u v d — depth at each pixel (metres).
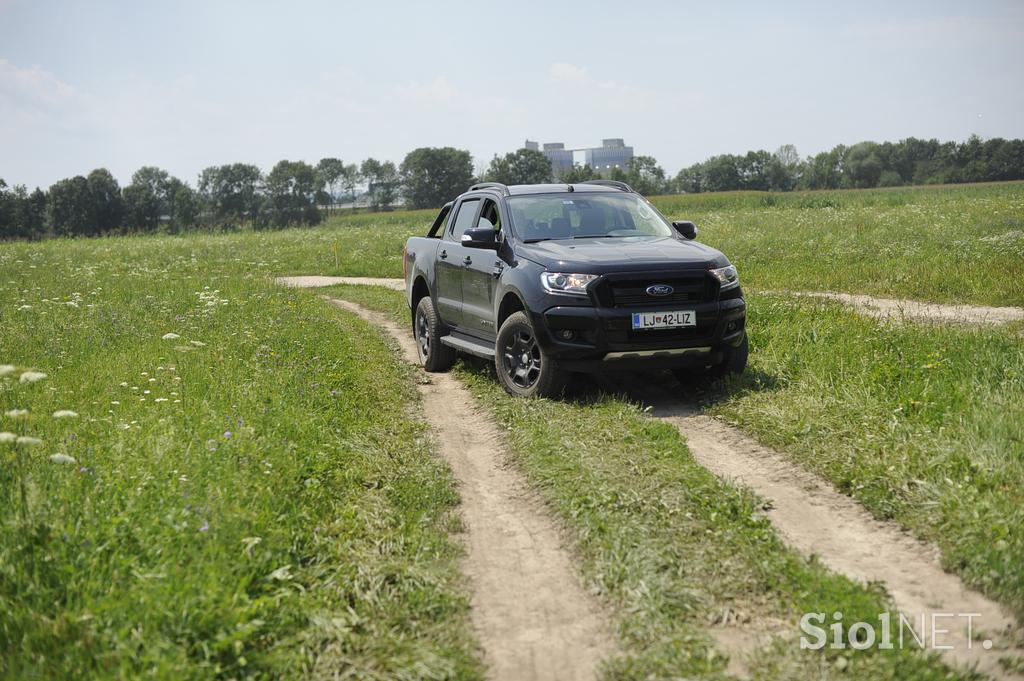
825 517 4.80
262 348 9.00
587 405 6.97
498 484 5.57
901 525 4.59
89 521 4.09
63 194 123.50
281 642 3.41
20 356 8.71
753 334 8.84
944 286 12.81
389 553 4.36
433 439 6.52
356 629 3.63
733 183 167.00
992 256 14.79
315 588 3.90
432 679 3.27
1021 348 7.38
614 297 7.00
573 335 7.03
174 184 142.50
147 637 3.22
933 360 7.20
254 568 3.89
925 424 5.83
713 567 4.07
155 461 5.01
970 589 3.89
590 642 3.60
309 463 5.37
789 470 5.52
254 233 43.72
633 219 8.40
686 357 7.16
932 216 25.88
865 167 162.12
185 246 31.97
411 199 144.62
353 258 25.14
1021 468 4.86
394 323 13.00
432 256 9.59
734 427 6.47
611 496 4.88
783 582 3.92
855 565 4.20
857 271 14.57
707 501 4.82
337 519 4.72
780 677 3.19
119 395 7.03
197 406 6.43
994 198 36.72
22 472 4.54
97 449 5.33
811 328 8.72
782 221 29.77
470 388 8.25
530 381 7.52
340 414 6.73
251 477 4.86
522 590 4.09
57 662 3.05
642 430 6.16
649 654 3.38
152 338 9.85
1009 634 3.47
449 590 4.00
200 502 4.37
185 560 3.83
